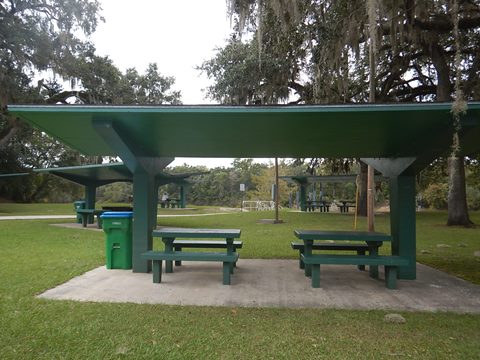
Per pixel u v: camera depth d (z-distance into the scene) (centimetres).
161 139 627
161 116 494
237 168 5438
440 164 2122
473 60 1584
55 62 2227
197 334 372
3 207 2847
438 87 1562
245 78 1661
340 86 1553
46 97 2469
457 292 550
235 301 494
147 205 676
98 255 830
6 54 2023
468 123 479
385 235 610
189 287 568
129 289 550
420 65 1862
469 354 329
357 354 329
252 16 1389
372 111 454
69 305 460
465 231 1423
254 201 4084
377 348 342
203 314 436
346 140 617
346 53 1379
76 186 4512
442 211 2773
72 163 4131
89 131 594
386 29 1391
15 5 2105
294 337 367
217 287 570
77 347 337
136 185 678
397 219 646
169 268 675
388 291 554
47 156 4128
